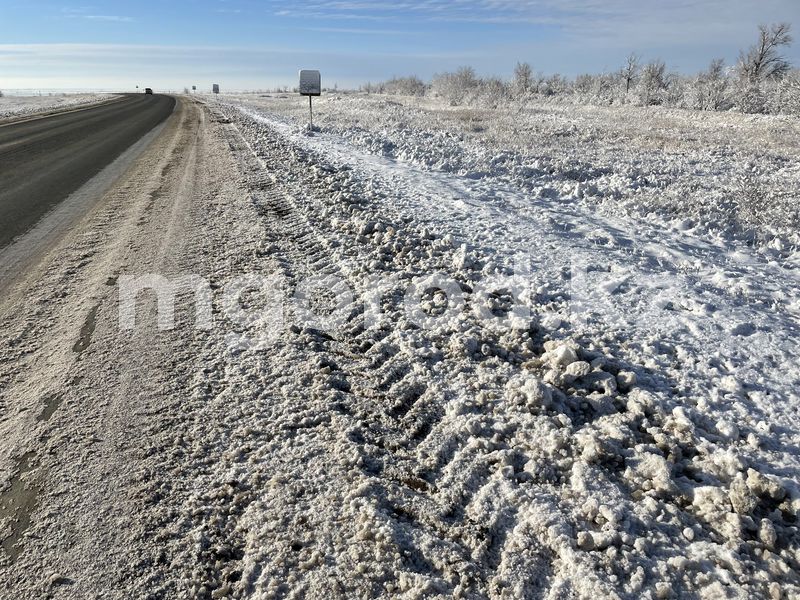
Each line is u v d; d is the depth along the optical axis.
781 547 2.43
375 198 8.77
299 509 2.68
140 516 2.63
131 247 6.58
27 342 4.31
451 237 6.55
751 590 2.20
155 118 28.44
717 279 5.57
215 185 10.16
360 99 45.66
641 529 2.52
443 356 4.06
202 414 3.40
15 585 2.29
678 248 6.74
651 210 9.16
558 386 3.58
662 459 2.83
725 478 2.80
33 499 2.74
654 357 3.91
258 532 2.54
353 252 6.17
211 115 29.92
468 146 16.31
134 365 3.96
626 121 25.42
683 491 2.72
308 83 19.97
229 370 3.89
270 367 3.93
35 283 5.50
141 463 2.98
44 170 12.29
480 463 2.97
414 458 3.05
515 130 21.12
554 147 17.03
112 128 22.88
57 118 28.78
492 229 7.05
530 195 9.95
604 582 2.23
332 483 2.84
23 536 2.53
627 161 14.70
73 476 2.88
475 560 2.41
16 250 6.54
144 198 9.30
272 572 2.34
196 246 6.58
